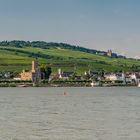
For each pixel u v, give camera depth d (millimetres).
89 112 120125
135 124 87875
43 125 86750
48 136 71438
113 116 106688
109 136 71625
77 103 167875
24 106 147875
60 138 69438
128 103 168125
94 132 76125
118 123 89938
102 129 80188
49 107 142750
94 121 94375
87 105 154625
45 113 116812
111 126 84750
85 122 92312
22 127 82938
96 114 113125
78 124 88562
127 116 106250
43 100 193125
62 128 81625
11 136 71375
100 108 137500
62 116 107312
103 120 96625
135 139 68688
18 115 109875
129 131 77250
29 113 116500
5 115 109688
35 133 74750
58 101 184250
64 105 154625
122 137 70500
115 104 161000
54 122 92312
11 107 142000
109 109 132375
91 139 68562
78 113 116938
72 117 104688
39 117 104375
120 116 106375
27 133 74688
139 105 154000
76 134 73812
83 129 80188
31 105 154125
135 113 115375
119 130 78562
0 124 88125
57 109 132875
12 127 83062
